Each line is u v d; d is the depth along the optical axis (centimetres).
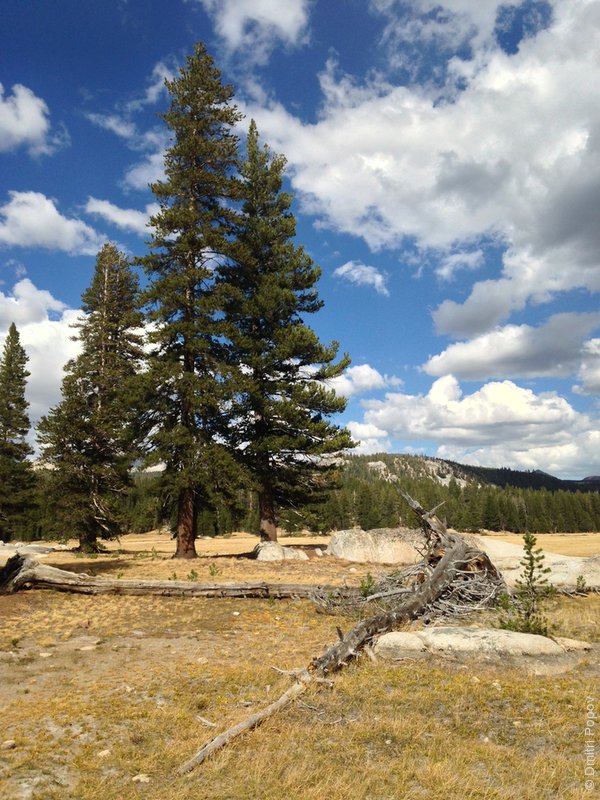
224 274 2759
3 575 1666
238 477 2277
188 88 2588
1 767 542
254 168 2948
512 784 523
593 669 899
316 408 2641
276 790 500
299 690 746
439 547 1516
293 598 1530
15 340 4312
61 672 863
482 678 827
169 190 2466
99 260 3397
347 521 9138
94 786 506
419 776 530
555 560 2070
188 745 593
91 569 1967
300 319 2806
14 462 4094
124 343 3319
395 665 892
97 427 2936
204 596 1530
